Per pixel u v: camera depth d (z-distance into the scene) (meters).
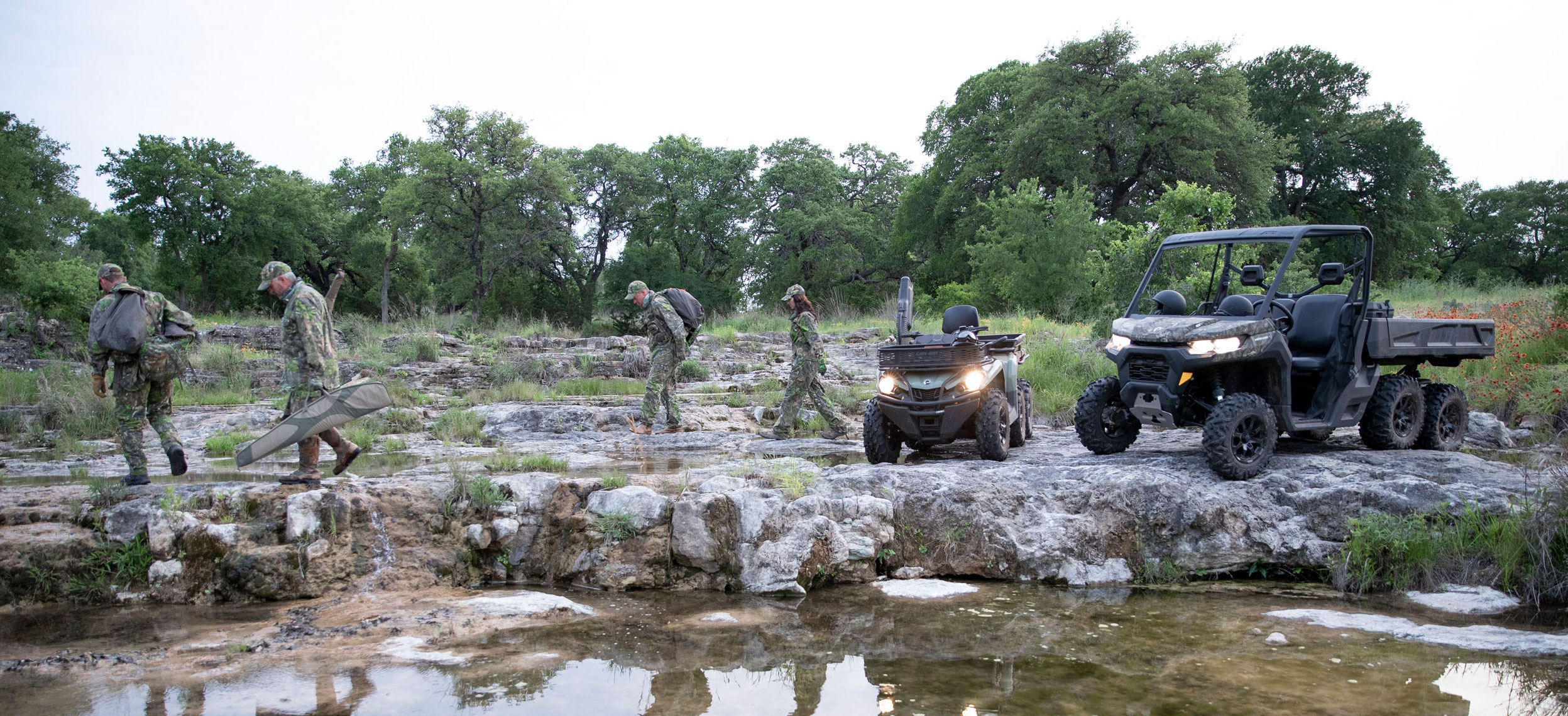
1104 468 5.95
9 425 9.95
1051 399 10.68
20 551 4.66
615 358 16.23
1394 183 39.91
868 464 7.48
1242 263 13.87
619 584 5.05
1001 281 21.27
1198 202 17.48
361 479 5.98
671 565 5.15
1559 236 59.78
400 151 52.66
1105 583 5.18
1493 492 5.33
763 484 5.66
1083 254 20.41
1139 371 6.24
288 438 5.17
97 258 48.44
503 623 4.31
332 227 54.00
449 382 14.41
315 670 3.61
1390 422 6.62
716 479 5.62
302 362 5.34
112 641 4.01
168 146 47.38
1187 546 5.35
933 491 5.57
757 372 14.70
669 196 56.66
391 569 5.03
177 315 5.56
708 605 4.71
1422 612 4.52
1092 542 5.33
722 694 3.35
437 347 16.88
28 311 20.98
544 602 4.61
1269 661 3.71
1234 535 5.36
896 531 5.46
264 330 19.14
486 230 45.09
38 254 32.72
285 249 50.66
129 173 46.25
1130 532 5.39
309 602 4.68
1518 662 3.70
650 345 9.98
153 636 4.07
